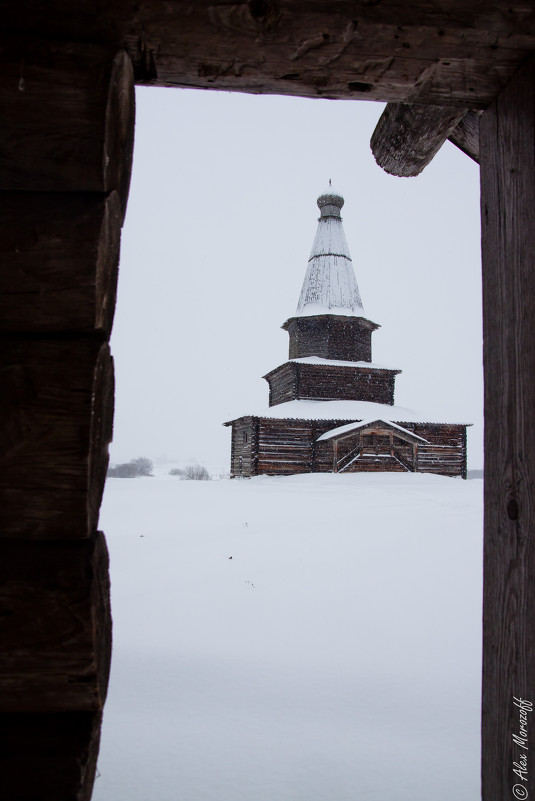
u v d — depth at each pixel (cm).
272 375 3278
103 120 151
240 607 449
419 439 2455
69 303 149
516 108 186
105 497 1488
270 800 216
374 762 240
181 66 180
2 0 155
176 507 1212
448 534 785
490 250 204
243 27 164
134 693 301
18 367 147
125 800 215
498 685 185
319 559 626
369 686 309
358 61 179
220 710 282
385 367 2980
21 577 142
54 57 152
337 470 2395
